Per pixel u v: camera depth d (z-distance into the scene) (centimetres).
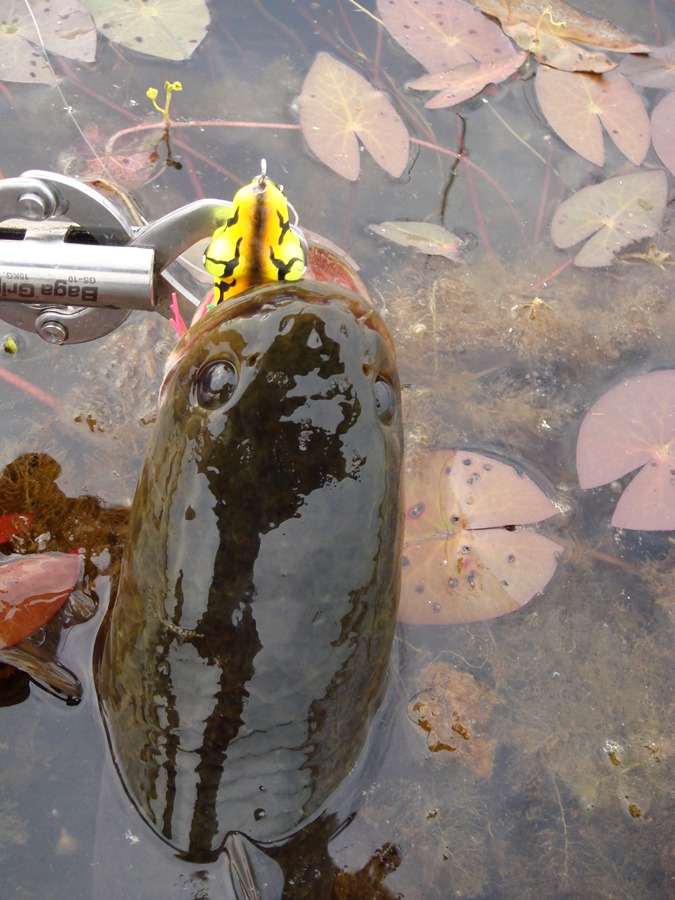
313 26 74
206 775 41
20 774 45
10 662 46
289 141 67
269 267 41
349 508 39
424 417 59
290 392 38
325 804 44
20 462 55
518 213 66
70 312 50
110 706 45
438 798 48
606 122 71
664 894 48
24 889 43
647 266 65
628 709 52
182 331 50
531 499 56
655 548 57
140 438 56
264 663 39
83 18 71
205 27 72
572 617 54
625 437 59
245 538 38
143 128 66
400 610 52
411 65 73
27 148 64
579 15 78
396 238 63
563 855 48
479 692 51
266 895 42
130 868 43
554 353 62
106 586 50
